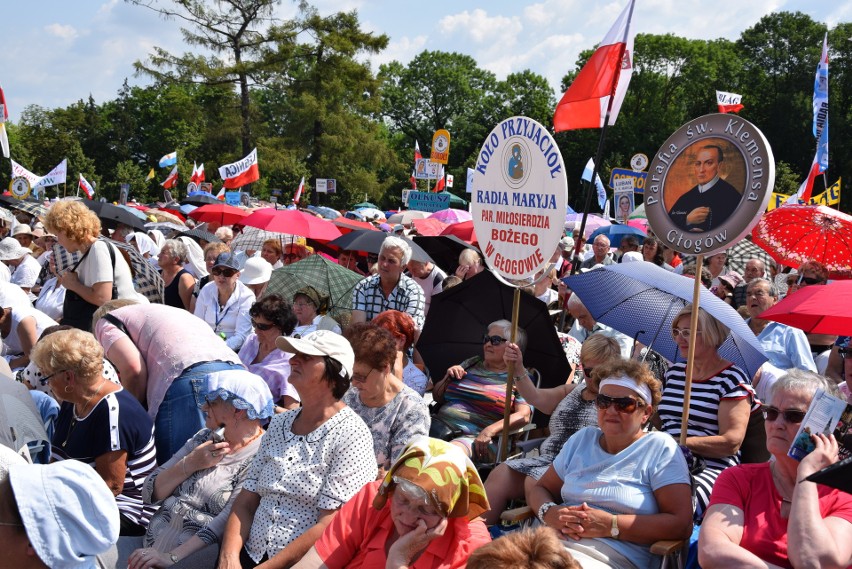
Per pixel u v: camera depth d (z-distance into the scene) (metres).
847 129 63.62
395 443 4.70
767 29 72.88
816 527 3.24
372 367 4.68
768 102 71.38
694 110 74.25
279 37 51.66
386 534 3.53
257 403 4.40
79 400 4.73
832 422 3.34
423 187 43.00
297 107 55.34
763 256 12.03
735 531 3.55
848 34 69.00
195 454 4.36
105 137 83.56
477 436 5.64
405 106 89.31
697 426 4.72
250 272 8.88
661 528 3.76
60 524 2.32
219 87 54.12
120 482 4.68
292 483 3.95
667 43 75.00
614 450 4.02
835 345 6.36
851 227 6.88
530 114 89.94
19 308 6.76
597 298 5.83
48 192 66.38
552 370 6.02
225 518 4.18
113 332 5.59
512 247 5.13
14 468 2.36
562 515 3.88
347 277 9.02
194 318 5.80
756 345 4.60
